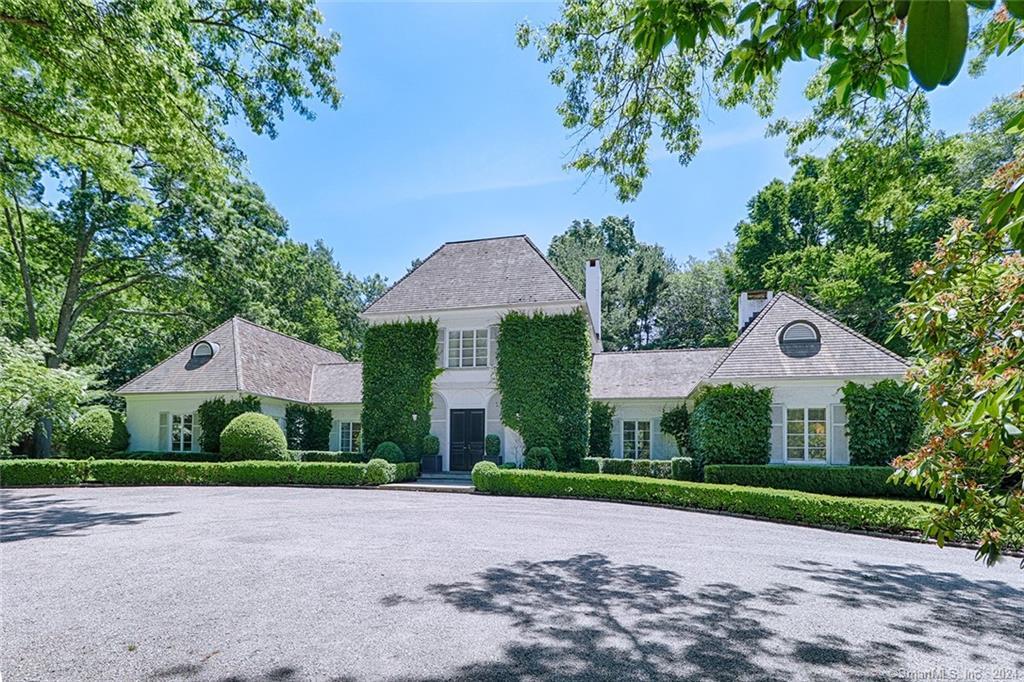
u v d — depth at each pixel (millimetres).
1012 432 2443
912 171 9148
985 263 3750
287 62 13844
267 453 21297
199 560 8102
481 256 24859
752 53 3076
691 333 46344
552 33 7684
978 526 3508
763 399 17641
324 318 50969
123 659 4633
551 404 21453
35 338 25547
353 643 5008
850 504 12109
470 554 8641
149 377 25766
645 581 7289
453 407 23172
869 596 6973
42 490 18312
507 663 4637
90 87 9242
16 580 7031
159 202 26328
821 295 29688
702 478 19016
